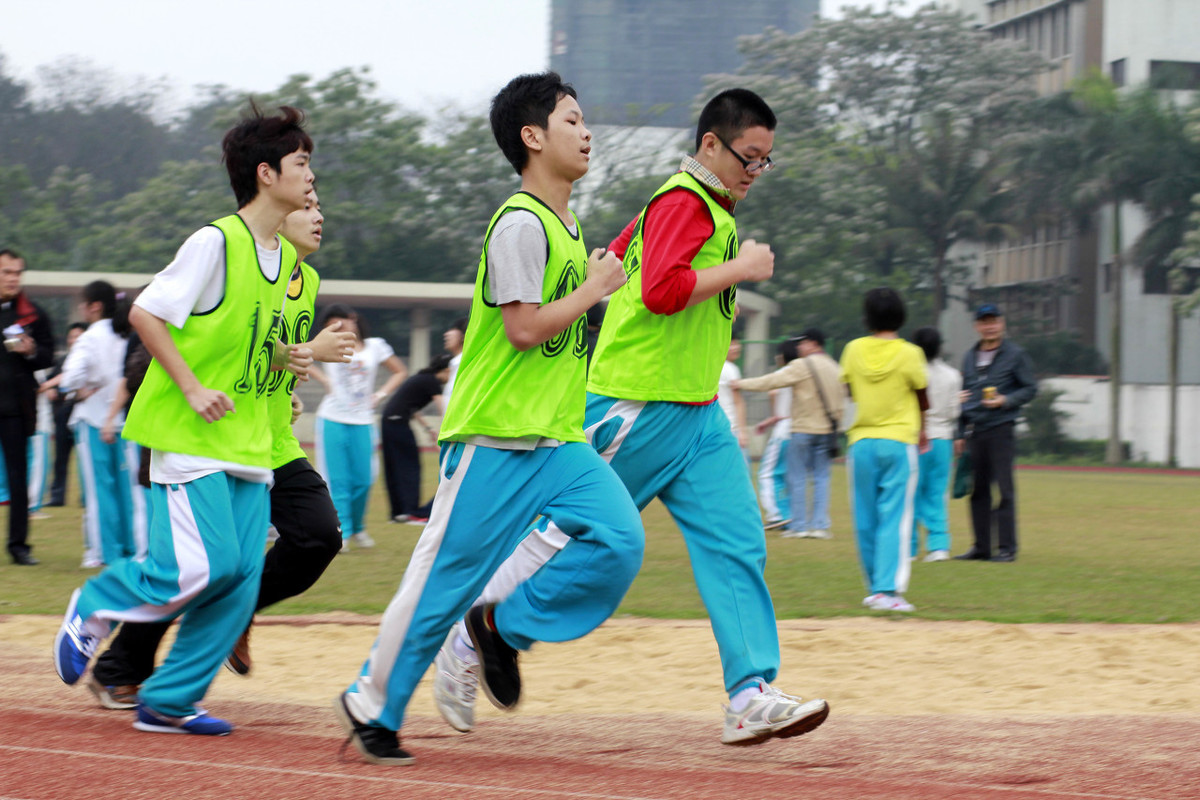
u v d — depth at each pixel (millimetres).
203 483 6465
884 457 12750
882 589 12750
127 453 14352
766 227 64500
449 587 6055
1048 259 79000
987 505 17859
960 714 8117
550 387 6121
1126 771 6168
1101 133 59250
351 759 6055
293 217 7473
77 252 66500
